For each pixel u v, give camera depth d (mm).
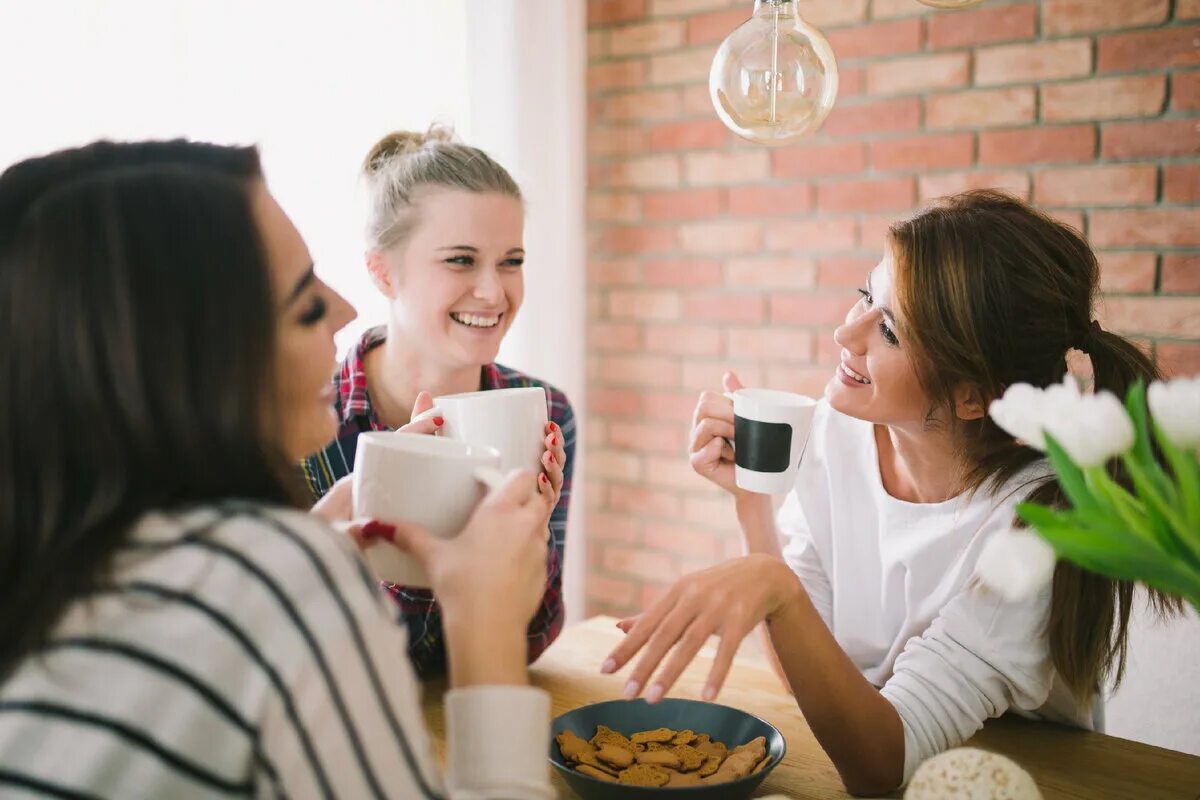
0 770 565
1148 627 1484
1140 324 2238
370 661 629
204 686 579
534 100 2705
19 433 627
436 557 767
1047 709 1303
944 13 2391
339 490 971
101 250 626
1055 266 1194
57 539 617
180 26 1896
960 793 769
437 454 819
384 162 1605
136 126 1836
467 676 723
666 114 2809
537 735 714
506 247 1553
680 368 2865
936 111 2424
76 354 623
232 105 1990
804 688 1013
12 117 1679
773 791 1026
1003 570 657
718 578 975
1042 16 2277
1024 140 2328
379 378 1611
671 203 2832
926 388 1228
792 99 1131
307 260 733
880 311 1252
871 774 1016
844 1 2521
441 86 2434
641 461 2961
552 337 2852
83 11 1757
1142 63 2180
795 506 1530
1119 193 2232
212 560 600
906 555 1347
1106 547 642
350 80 2215
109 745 567
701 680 1314
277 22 2062
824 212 2594
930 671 1109
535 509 783
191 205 648
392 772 635
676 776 955
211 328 645
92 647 582
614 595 3051
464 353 1554
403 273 1541
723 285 2768
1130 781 1048
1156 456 1162
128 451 634
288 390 729
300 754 597
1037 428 681
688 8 2734
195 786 579
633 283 2926
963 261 1181
